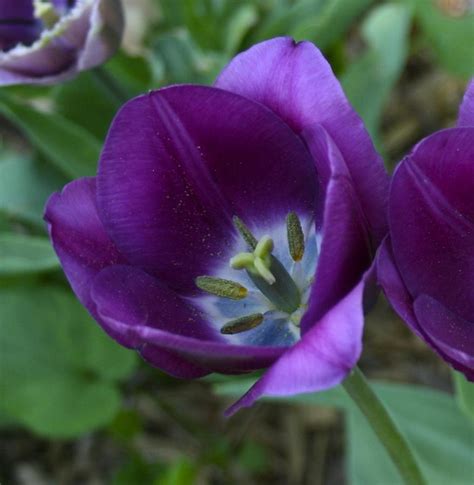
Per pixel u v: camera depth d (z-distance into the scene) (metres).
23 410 0.46
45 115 0.46
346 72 0.50
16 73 0.43
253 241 0.34
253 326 0.34
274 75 0.32
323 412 0.53
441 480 0.42
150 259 0.34
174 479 0.48
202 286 0.34
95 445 0.54
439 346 0.30
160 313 0.33
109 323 0.31
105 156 0.33
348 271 0.30
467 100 0.32
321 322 0.30
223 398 0.53
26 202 0.49
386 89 0.48
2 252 0.45
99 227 0.33
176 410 0.53
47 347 0.47
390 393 0.43
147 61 0.49
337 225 0.30
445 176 0.31
